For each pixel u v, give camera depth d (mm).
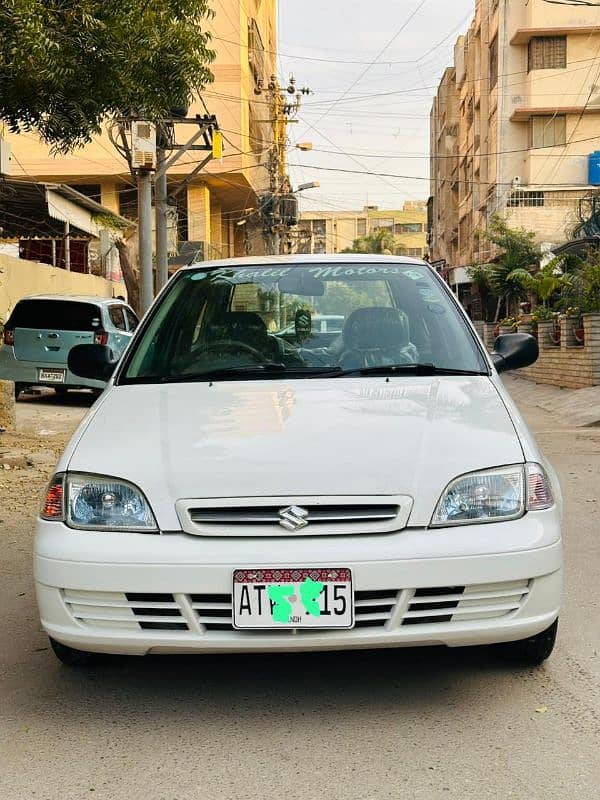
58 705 3285
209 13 8789
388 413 3424
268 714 3166
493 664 3561
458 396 3648
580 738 2947
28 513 6523
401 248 101812
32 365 13820
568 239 27688
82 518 3053
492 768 2758
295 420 3367
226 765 2811
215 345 4273
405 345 4207
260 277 4637
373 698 3277
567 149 35656
